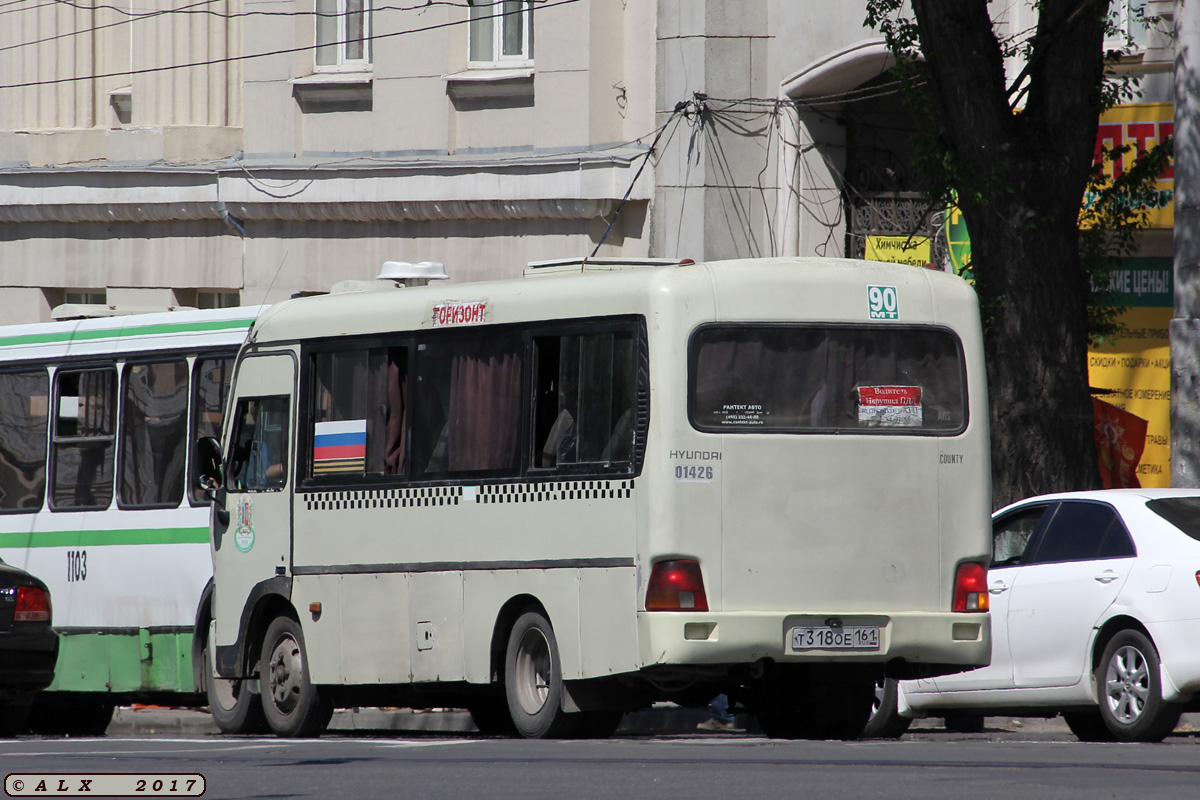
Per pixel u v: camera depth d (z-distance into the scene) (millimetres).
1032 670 43406
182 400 53406
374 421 44562
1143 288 66938
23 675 47406
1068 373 52406
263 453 47344
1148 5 65062
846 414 39625
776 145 75062
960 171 51938
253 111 86750
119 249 91062
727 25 74375
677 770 30250
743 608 38531
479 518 41844
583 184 76625
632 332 39312
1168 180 65125
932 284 40812
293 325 46875
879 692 47250
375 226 83562
